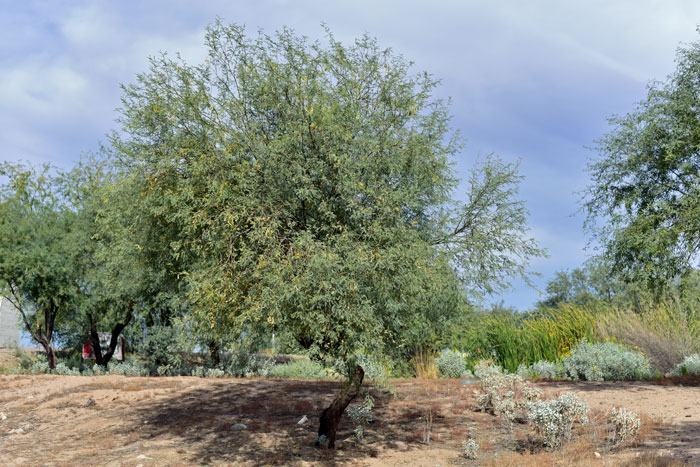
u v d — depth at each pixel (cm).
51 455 871
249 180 755
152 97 845
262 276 716
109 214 1048
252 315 713
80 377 1602
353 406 1089
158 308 1938
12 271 1905
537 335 1762
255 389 1353
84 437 984
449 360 1650
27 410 1227
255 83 819
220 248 774
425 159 859
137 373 1889
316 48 849
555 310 1922
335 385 1411
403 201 802
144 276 1398
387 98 864
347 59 866
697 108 1362
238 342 819
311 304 717
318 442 855
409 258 764
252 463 778
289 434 926
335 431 852
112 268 1720
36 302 2050
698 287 1490
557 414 808
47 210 2169
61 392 1370
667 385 1228
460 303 927
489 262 984
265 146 780
